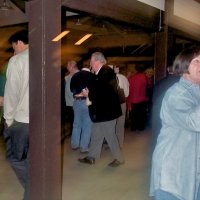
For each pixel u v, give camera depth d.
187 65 1.86
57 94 2.85
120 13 3.68
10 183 3.75
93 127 4.46
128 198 3.39
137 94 7.14
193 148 1.82
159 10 4.57
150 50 9.13
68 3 2.87
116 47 8.94
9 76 2.89
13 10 3.39
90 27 6.84
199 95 1.86
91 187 3.72
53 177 2.88
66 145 5.69
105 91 4.11
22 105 2.91
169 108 1.84
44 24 2.68
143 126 7.37
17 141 3.00
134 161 4.76
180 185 1.81
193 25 5.75
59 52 2.82
